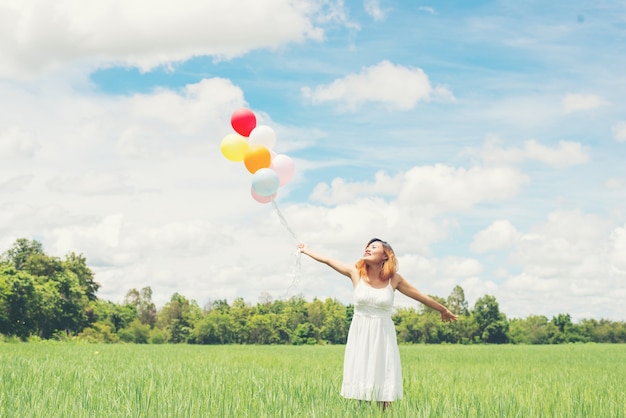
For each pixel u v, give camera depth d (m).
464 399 9.09
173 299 138.62
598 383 14.05
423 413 7.17
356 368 7.36
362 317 7.43
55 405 7.34
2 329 81.31
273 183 8.32
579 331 130.25
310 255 7.89
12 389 8.83
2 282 80.94
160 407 7.31
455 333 123.56
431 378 14.50
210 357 25.86
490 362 27.28
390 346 7.37
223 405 7.51
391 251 7.51
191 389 9.37
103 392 8.78
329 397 8.41
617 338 129.12
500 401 8.23
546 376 16.92
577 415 7.73
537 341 127.50
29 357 20.03
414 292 7.59
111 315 122.56
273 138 8.84
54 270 98.88
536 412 7.89
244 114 8.91
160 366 16.02
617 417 7.67
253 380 10.70
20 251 101.88
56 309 90.12
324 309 125.25
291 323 124.31
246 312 126.19
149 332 125.69
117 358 21.94
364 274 7.49
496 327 125.25
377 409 6.99
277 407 7.58
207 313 131.62
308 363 21.72
